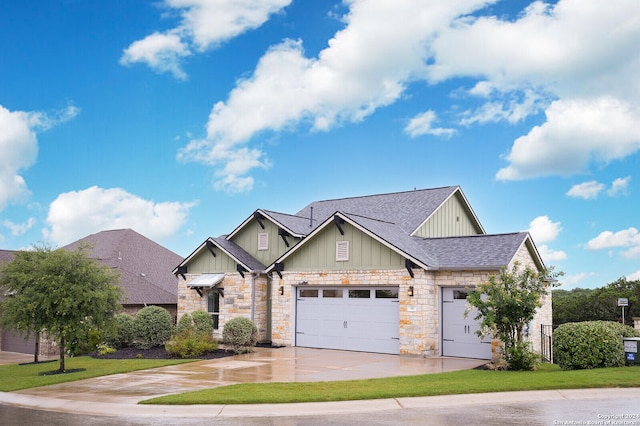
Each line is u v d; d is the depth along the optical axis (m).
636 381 13.08
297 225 25.47
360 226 20.88
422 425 9.91
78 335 17.80
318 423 10.30
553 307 32.69
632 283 31.95
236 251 25.50
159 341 23.05
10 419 11.41
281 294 23.33
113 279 19.02
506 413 10.66
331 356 19.94
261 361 18.86
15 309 17.66
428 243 21.77
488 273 18.84
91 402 12.85
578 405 11.25
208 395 12.68
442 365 17.48
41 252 18.69
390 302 20.70
